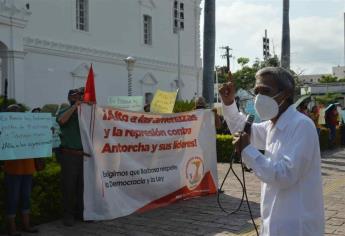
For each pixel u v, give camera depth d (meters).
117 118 7.60
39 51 22.47
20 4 20.92
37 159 6.69
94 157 7.23
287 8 22.86
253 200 8.64
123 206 7.61
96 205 7.24
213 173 9.31
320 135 18.03
